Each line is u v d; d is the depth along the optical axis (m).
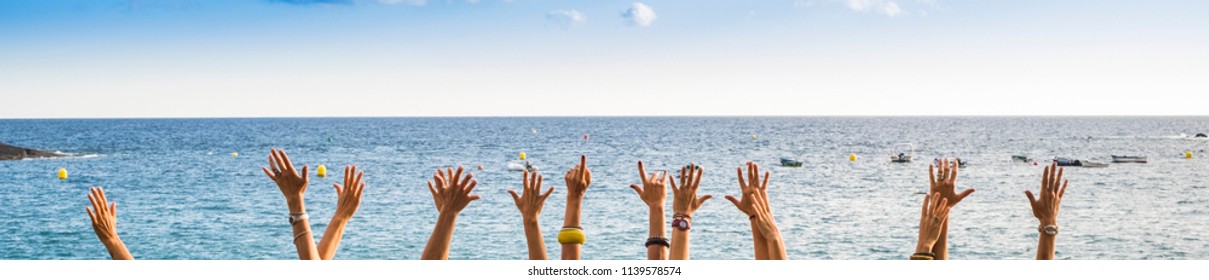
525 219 3.89
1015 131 97.50
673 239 3.82
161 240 17.42
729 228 16.84
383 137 85.12
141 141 72.50
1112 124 130.75
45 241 17.23
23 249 16.41
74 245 16.88
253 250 16.39
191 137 83.75
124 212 21.45
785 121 178.25
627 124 151.12
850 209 21.48
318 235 18.25
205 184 30.09
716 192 28.70
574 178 3.90
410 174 37.03
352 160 48.34
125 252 3.65
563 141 73.94
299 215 3.63
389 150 59.50
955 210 20.75
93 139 77.56
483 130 112.31
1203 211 20.31
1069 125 125.31
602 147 62.78
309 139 78.50
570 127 129.00
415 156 52.31
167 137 83.69
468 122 181.00
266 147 60.88
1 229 18.50
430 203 23.08
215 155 50.06
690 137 82.75
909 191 26.83
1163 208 21.11
